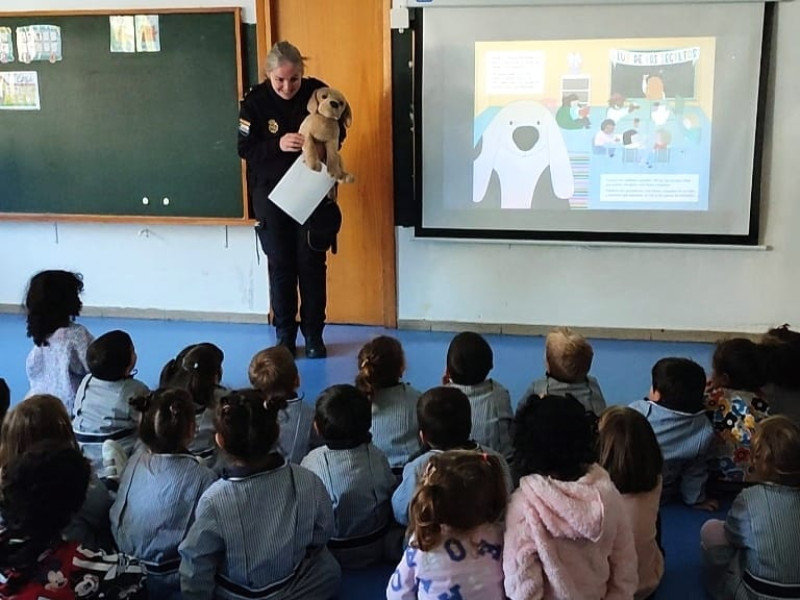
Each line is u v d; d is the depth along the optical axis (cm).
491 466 192
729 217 468
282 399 236
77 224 533
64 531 231
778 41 448
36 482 183
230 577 218
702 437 282
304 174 423
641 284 484
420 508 186
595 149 474
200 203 512
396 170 491
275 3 482
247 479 217
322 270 454
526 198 485
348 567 259
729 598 236
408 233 499
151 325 523
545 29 466
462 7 468
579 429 192
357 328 513
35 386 342
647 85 463
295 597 227
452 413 237
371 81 482
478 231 492
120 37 499
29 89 514
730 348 293
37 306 334
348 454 254
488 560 188
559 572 181
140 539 234
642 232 478
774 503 221
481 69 474
